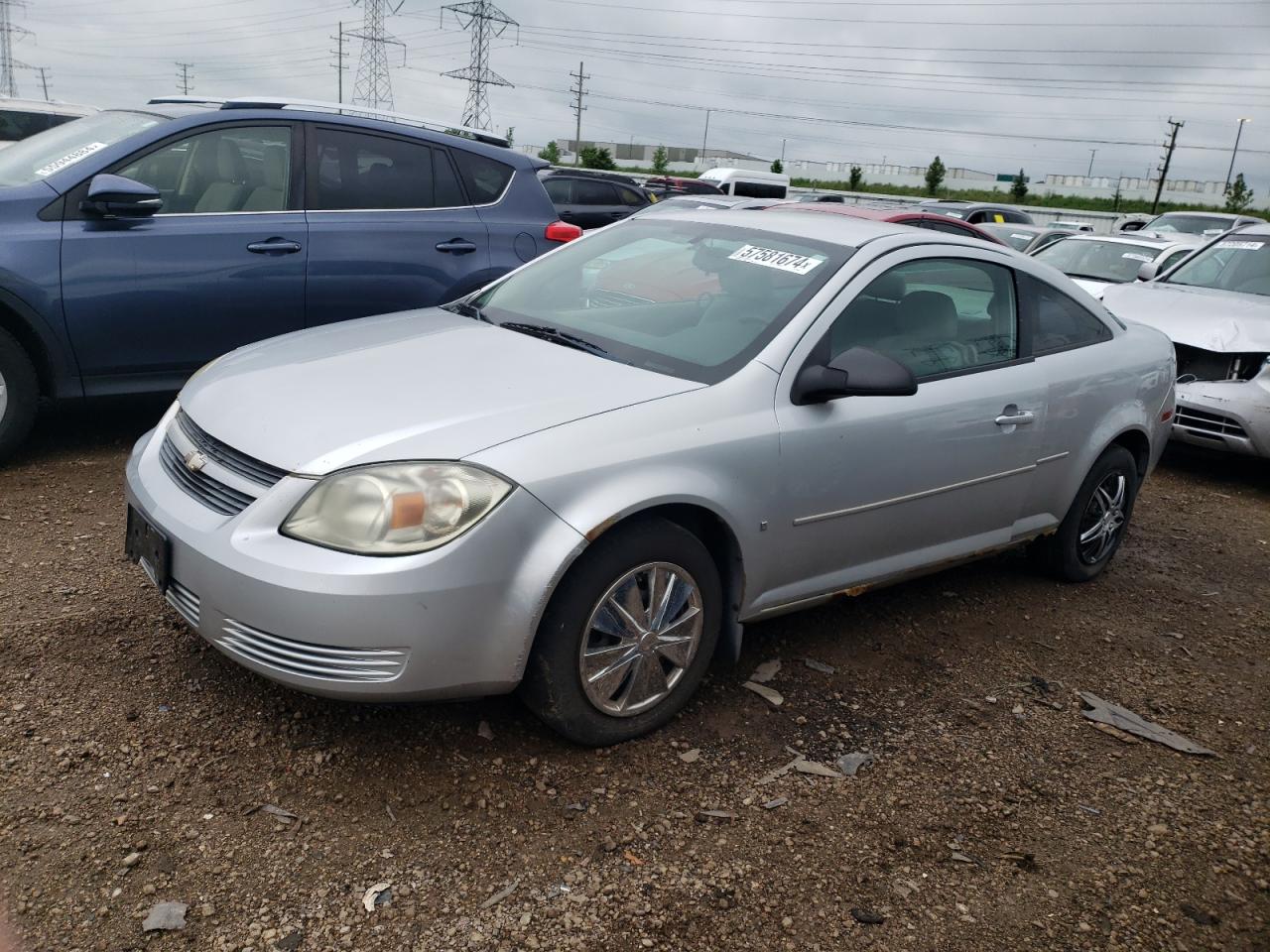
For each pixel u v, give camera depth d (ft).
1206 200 238.89
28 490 15.48
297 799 8.91
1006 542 13.96
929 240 12.91
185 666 10.77
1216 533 19.58
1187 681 13.04
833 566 11.71
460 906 7.90
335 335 12.12
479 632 8.80
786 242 12.63
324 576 8.41
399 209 19.29
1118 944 8.23
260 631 8.70
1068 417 14.03
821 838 9.12
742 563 10.55
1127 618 14.84
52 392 16.40
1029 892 8.75
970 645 13.34
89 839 8.18
